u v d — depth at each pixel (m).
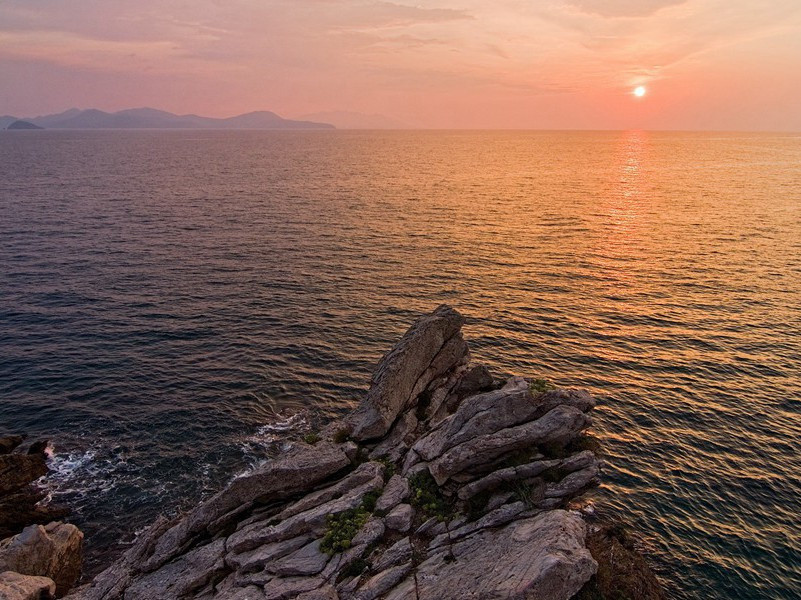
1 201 110.00
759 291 62.41
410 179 162.25
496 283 66.25
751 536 28.41
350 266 72.81
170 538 24.19
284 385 44.00
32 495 31.58
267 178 161.00
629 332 52.66
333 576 20.11
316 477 25.02
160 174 167.25
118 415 39.62
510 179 164.50
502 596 16.89
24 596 21.52
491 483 22.44
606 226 95.88
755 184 151.75
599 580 19.52
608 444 35.94
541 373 45.03
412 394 30.00
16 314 55.50
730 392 42.12
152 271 69.50
